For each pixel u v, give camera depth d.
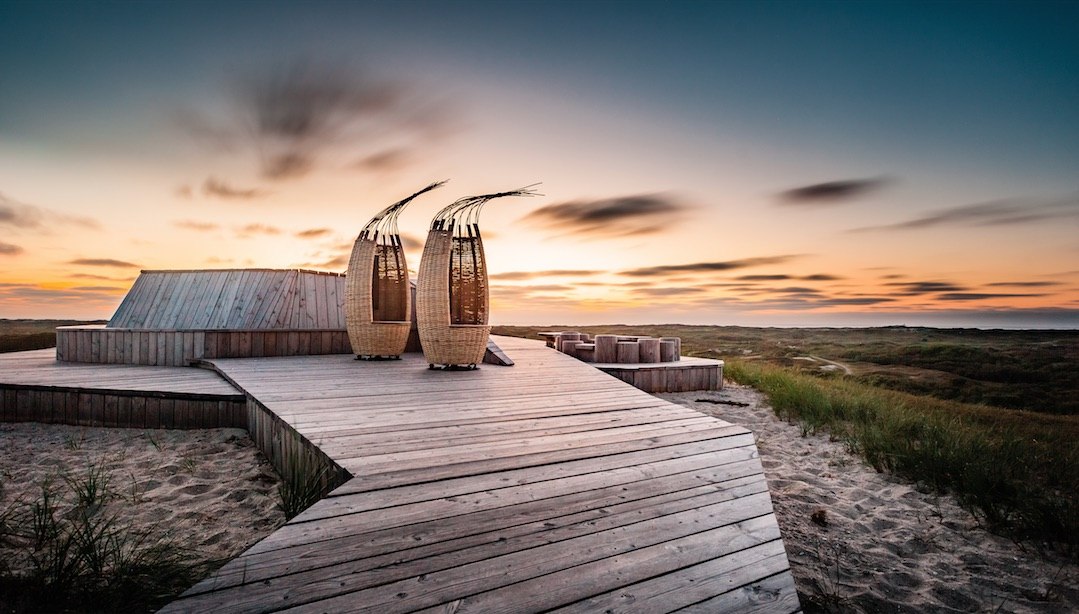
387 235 8.70
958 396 10.04
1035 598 2.96
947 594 2.97
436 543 2.26
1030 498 4.15
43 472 4.21
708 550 2.44
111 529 3.24
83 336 7.90
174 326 8.59
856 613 2.73
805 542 3.58
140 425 5.43
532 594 2.01
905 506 4.25
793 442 6.04
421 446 3.38
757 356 15.42
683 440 3.88
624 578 2.17
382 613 1.82
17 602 2.28
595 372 7.00
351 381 5.83
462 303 7.71
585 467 3.22
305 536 2.21
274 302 8.82
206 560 2.82
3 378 6.10
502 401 4.89
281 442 4.08
